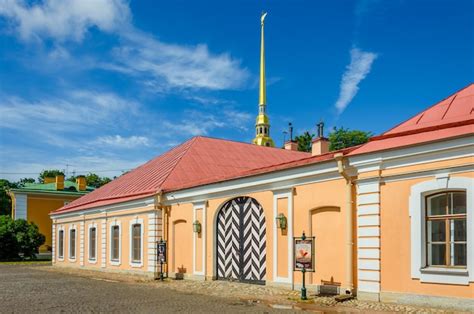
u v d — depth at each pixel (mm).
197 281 19938
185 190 21406
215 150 27781
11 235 40812
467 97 13375
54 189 49875
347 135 53219
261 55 66250
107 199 27922
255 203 18078
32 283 20891
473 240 11352
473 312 11141
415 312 11562
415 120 13797
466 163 11586
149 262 23016
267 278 17141
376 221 13203
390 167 13094
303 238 14375
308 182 15727
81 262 30453
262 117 65375
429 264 12273
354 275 13914
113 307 13445
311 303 13484
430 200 12453
